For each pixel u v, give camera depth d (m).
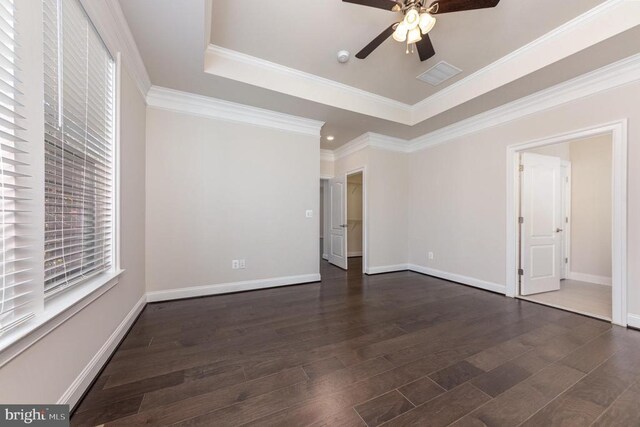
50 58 1.22
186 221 3.07
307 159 3.83
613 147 2.38
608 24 1.99
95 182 1.69
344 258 4.95
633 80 2.26
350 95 3.39
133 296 2.39
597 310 2.71
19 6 1.00
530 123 3.03
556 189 3.53
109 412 1.29
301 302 2.99
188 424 1.22
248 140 3.42
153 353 1.85
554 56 2.31
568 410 1.32
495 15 2.10
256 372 1.64
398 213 4.76
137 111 2.48
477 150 3.64
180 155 3.04
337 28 2.29
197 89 2.88
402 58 2.70
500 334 2.18
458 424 1.23
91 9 1.48
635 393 1.44
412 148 4.78
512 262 3.22
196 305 2.86
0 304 0.94
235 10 2.06
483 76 2.92
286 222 3.69
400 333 2.20
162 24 1.91
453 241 3.99
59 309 1.17
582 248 4.07
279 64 2.84
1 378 0.89
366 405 1.35
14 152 0.98
